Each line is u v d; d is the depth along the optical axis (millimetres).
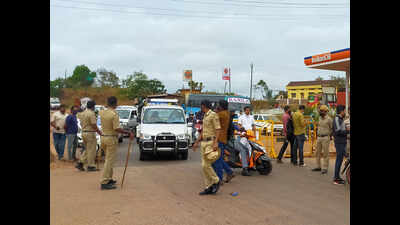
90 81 49844
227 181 7707
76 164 9844
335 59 14500
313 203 5898
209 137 6449
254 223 4812
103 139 6879
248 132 8711
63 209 5414
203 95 27891
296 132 10281
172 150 11141
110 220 4891
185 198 6195
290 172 9195
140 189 6918
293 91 78438
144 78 52312
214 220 4930
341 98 25250
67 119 10648
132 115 21625
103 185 6902
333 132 7621
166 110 12586
